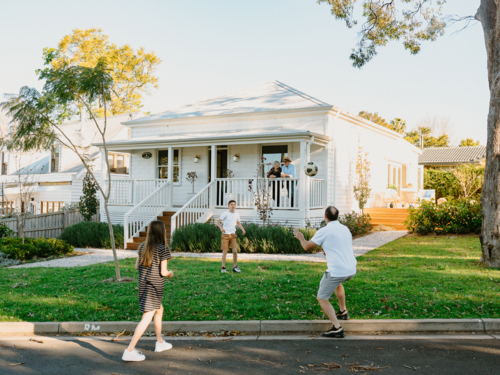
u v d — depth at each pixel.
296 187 15.33
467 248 11.53
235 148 17.39
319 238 5.56
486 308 6.20
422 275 8.12
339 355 4.98
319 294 5.60
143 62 36.00
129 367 4.75
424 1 13.63
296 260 10.91
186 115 18.52
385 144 22.12
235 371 4.59
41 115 8.81
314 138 14.86
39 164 25.92
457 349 5.09
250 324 5.98
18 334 6.14
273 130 16.64
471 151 37.88
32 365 4.85
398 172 24.75
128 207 17.23
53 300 7.11
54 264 11.34
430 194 23.28
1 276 9.22
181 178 18.61
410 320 5.85
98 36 34.03
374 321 5.89
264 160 16.83
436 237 14.55
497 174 8.77
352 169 18.03
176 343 5.58
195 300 6.94
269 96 18.67
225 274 8.73
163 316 6.36
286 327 5.95
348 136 17.70
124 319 6.36
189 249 13.47
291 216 14.34
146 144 17.14
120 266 10.18
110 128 26.38
